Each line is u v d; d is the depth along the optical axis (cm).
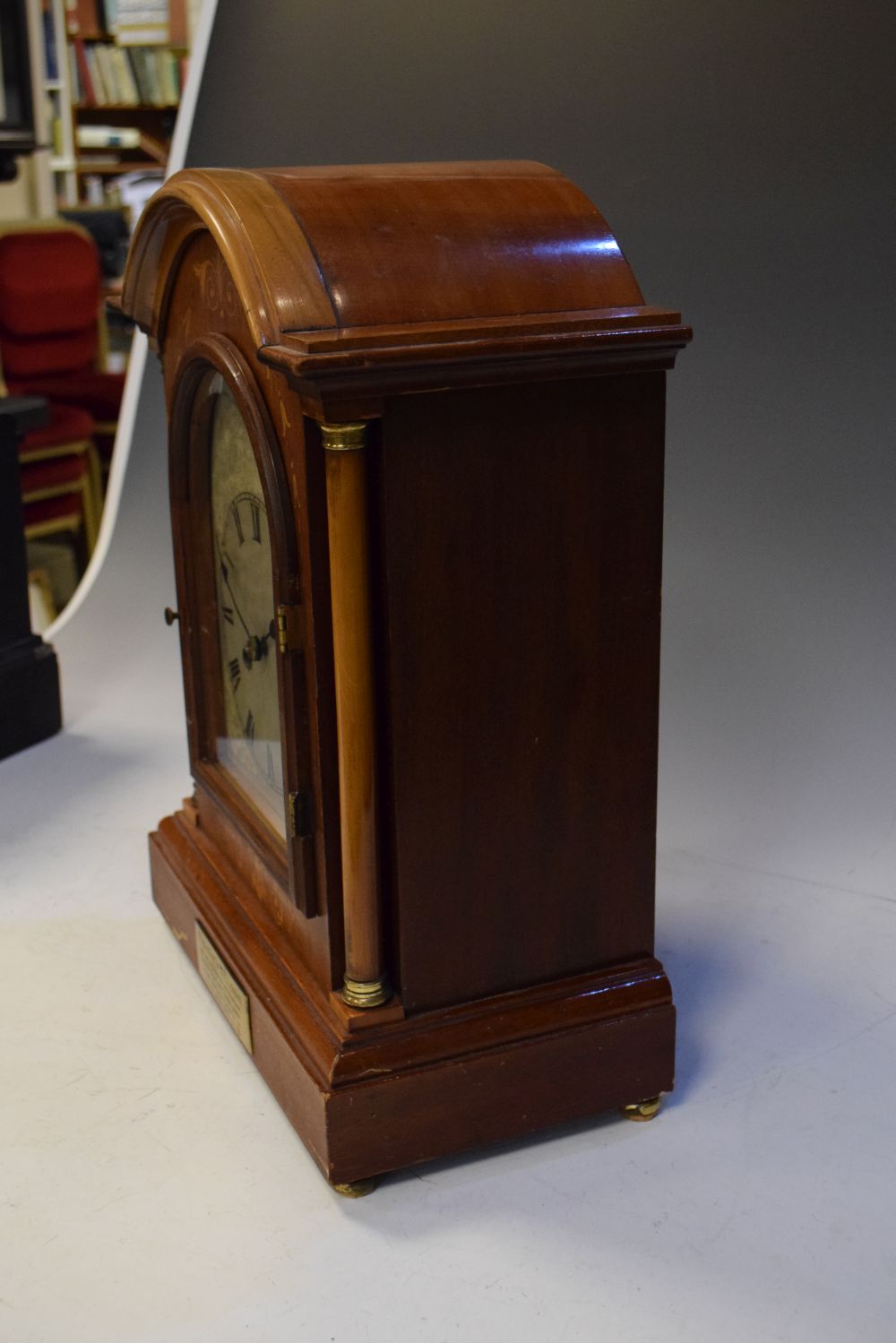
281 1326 156
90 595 370
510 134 292
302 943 188
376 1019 173
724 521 274
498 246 160
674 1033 186
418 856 170
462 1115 176
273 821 198
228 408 187
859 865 255
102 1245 168
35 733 323
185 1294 161
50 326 590
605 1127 189
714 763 276
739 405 270
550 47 281
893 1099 194
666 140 271
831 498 263
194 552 214
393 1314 157
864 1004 217
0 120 569
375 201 160
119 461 363
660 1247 167
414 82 301
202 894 215
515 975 181
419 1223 171
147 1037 210
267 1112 193
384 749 166
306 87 315
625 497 168
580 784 176
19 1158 184
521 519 163
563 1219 171
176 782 304
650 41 269
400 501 156
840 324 258
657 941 236
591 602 170
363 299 152
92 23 839
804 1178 178
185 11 832
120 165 868
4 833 280
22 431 313
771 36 257
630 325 157
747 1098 194
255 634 194
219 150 330
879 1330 154
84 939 239
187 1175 180
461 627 164
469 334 150
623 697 175
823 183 256
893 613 260
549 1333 154
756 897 249
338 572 155
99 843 275
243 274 151
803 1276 162
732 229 266
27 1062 204
